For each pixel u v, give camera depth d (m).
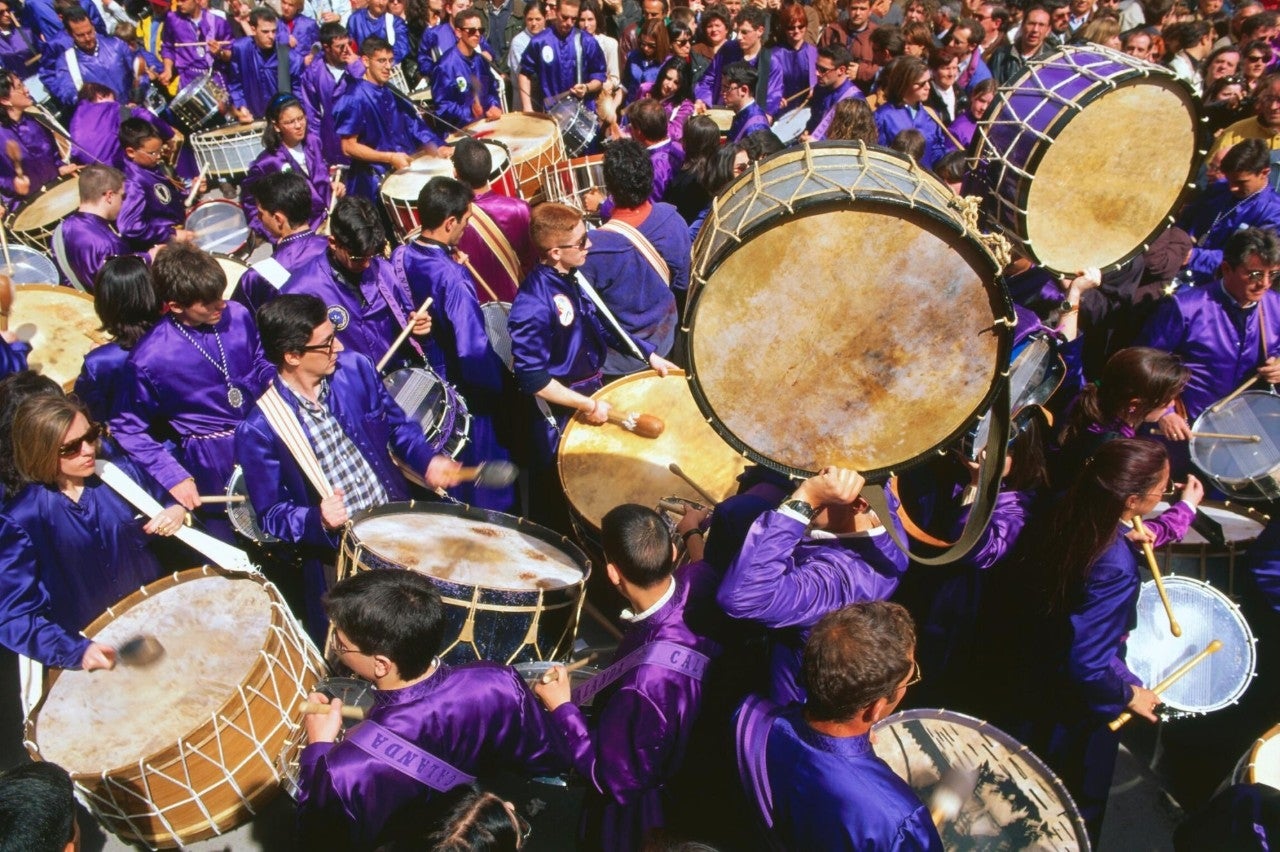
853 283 2.44
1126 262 3.88
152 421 4.40
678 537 3.96
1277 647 3.60
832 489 2.59
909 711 3.12
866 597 2.93
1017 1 10.98
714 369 2.53
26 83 10.04
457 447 4.61
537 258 5.32
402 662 2.68
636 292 5.02
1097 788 3.48
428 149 8.09
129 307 4.29
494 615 3.26
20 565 3.40
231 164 8.53
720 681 3.02
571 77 10.55
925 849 2.35
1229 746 3.79
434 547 3.61
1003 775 2.96
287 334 3.64
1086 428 3.88
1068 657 3.19
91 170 5.96
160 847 3.30
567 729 2.98
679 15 9.35
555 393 4.61
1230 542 3.87
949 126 8.19
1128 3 11.74
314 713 2.83
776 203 2.42
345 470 3.90
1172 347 4.87
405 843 2.35
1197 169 3.78
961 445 3.47
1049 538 3.17
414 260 4.90
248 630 3.50
